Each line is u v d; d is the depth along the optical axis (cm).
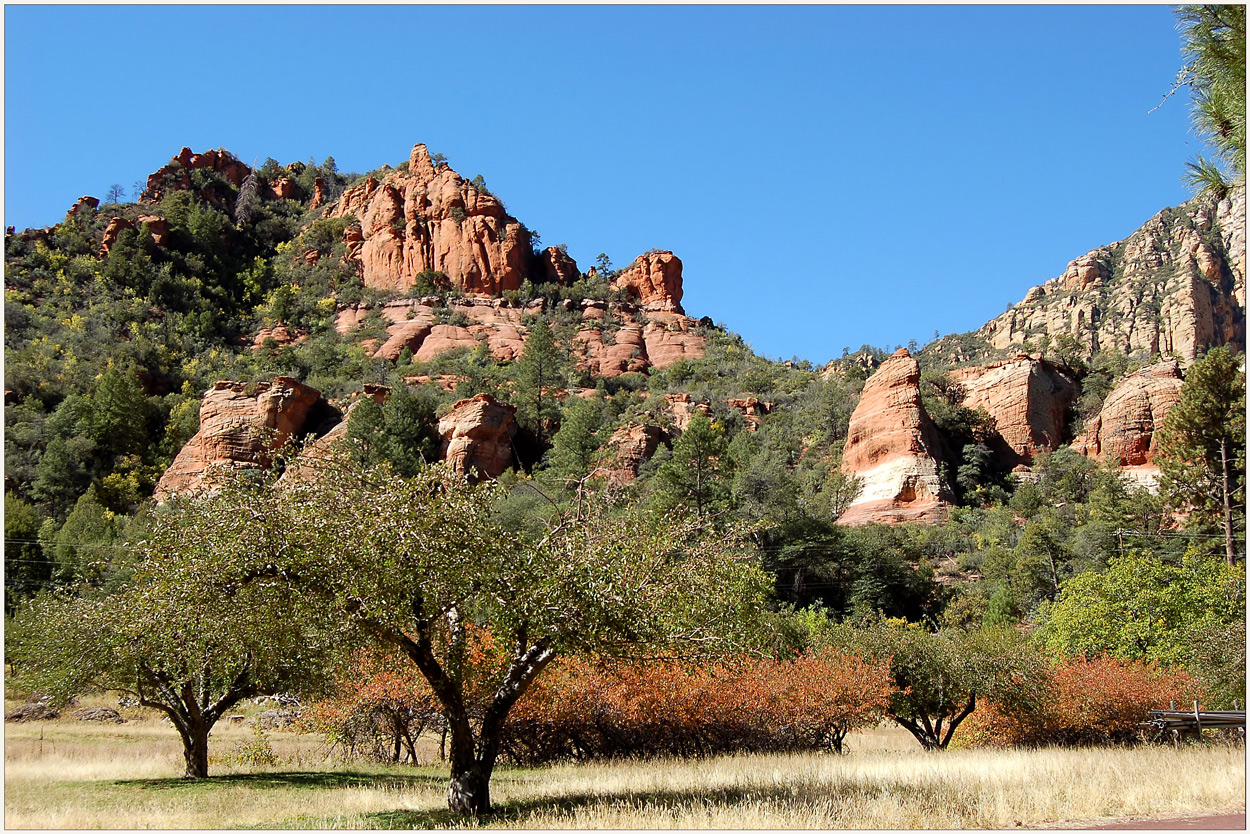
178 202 18038
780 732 2483
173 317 14788
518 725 2308
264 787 1858
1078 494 8619
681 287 17638
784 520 6475
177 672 1964
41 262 14912
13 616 2430
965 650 2758
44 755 2494
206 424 9719
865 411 9800
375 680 2325
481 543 1477
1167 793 1473
